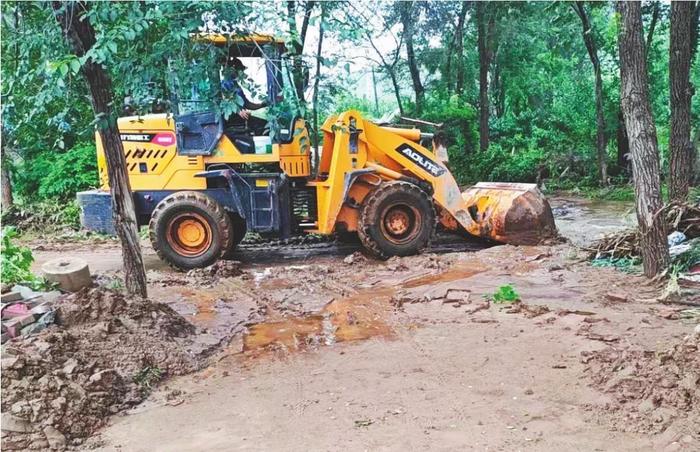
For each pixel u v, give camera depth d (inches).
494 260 340.5
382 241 362.3
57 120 227.0
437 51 903.1
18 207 512.7
